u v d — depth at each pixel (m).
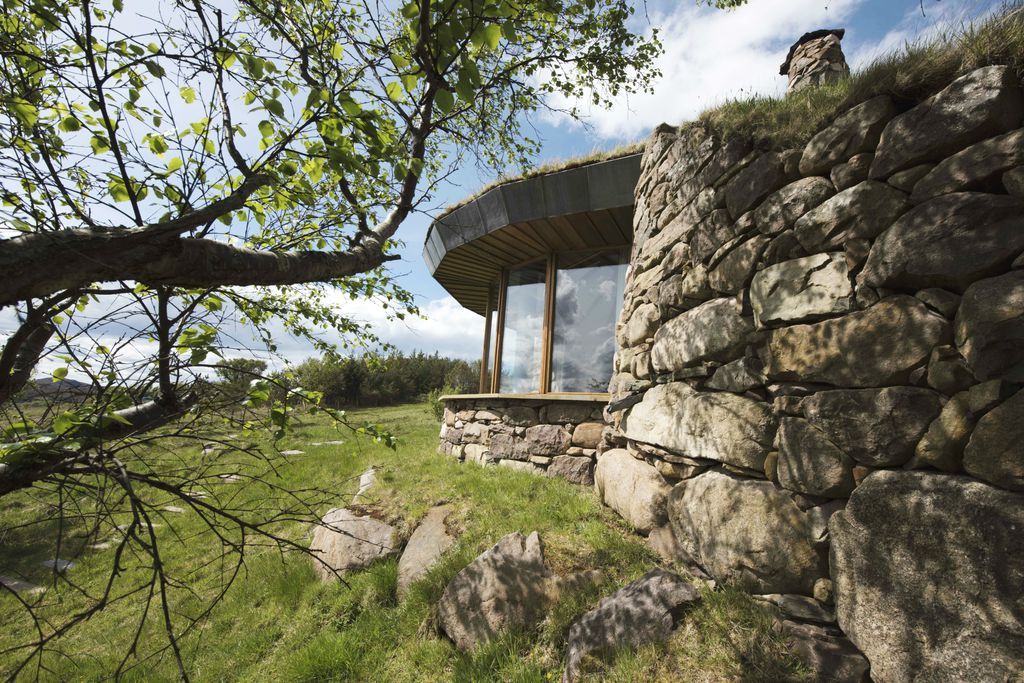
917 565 2.02
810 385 2.68
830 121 2.79
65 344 1.51
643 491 3.79
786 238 2.88
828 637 2.31
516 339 8.05
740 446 2.98
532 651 2.85
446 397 8.09
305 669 3.30
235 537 5.95
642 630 2.60
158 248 1.45
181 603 4.80
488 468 6.15
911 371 2.22
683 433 3.47
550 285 7.37
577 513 4.19
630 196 5.47
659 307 4.22
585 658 2.59
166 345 1.67
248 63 1.56
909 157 2.31
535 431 6.00
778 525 2.65
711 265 3.50
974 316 1.99
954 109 2.17
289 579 4.50
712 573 2.95
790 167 2.95
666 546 3.39
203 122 1.93
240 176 2.12
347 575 4.23
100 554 6.07
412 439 10.20
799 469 2.61
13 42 1.74
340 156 1.69
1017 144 1.97
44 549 6.06
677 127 4.65
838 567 2.32
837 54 5.39
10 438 1.50
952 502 1.96
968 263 2.03
